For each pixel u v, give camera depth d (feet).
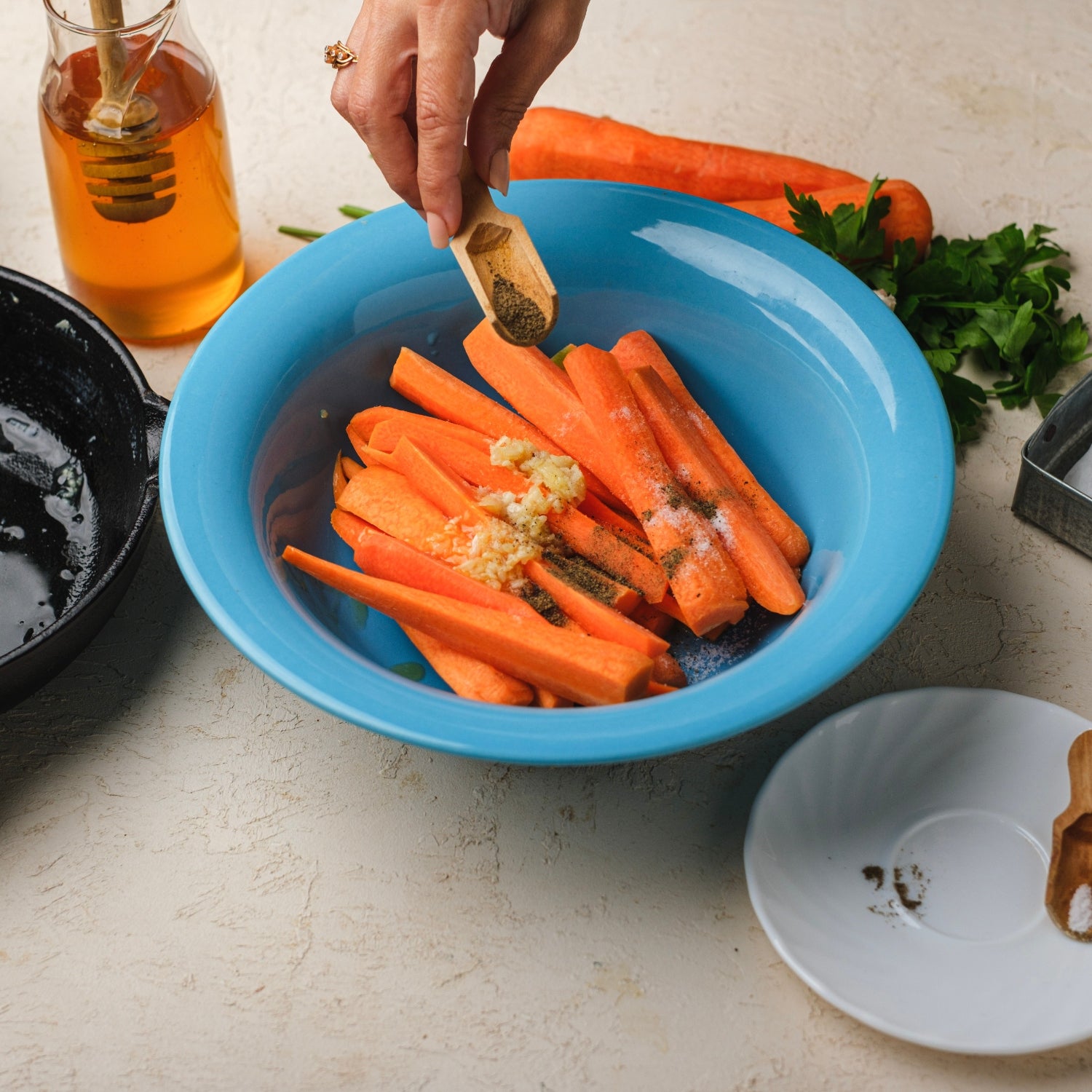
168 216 3.39
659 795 3.11
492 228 3.11
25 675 2.99
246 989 2.96
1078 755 2.99
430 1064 2.91
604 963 2.98
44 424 3.42
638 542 3.22
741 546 3.14
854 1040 2.92
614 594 3.12
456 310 3.35
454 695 2.89
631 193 3.32
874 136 3.92
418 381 3.32
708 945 2.99
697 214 3.29
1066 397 3.29
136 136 3.28
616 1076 2.90
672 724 2.79
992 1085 2.89
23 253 3.76
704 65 4.05
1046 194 3.82
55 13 3.21
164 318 3.54
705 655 3.17
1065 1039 2.80
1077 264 3.71
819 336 3.19
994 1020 2.83
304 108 4.00
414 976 2.97
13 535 3.30
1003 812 3.02
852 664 2.84
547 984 2.97
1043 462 3.33
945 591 3.31
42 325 3.33
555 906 3.02
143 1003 2.95
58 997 2.96
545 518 3.18
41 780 3.13
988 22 4.13
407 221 3.30
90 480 3.36
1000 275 3.61
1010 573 3.33
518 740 2.78
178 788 3.13
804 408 3.24
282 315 3.20
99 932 3.01
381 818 3.10
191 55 3.37
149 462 3.14
